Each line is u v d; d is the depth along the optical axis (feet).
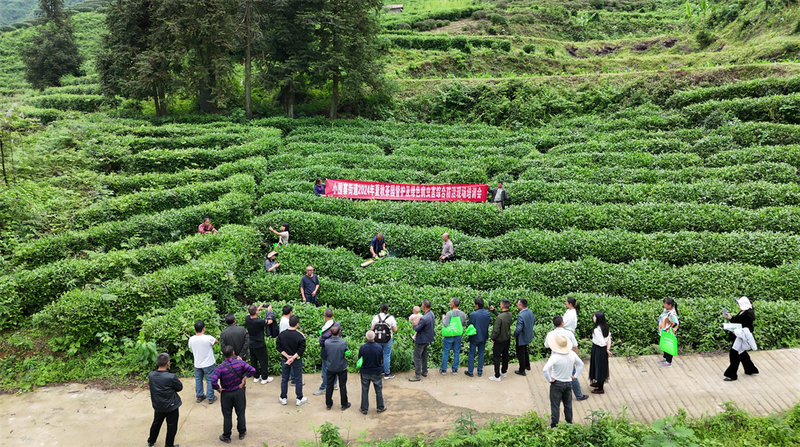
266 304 41.93
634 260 50.08
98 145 76.18
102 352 37.63
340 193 67.51
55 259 47.67
